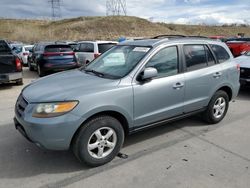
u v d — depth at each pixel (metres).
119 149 3.95
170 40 4.58
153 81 4.16
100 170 3.69
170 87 4.35
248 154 4.16
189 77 4.64
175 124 5.43
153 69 3.97
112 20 62.72
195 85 4.74
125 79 3.93
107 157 3.82
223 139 4.74
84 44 13.10
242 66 7.84
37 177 3.53
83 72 4.61
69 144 3.48
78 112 3.43
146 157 4.05
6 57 9.02
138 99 3.98
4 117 5.94
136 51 4.42
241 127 5.32
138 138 4.74
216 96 5.23
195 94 4.80
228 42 16.66
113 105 3.70
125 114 3.88
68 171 3.67
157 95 4.20
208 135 4.91
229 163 3.87
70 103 3.41
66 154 4.14
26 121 3.44
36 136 3.41
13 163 3.88
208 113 5.26
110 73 4.24
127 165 3.82
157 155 4.12
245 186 3.31
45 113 3.37
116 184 3.36
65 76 4.41
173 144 4.52
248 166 3.79
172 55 4.48
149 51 4.25
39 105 3.44
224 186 3.31
